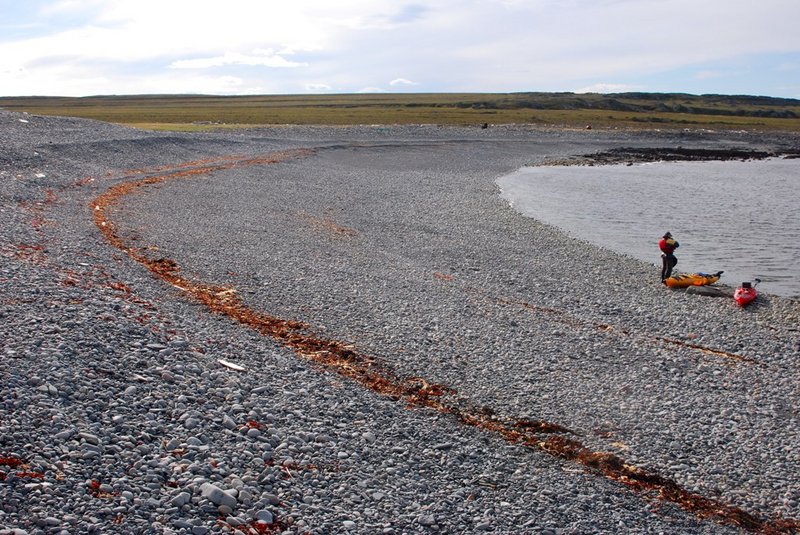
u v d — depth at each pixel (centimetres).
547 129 11369
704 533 1066
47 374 1134
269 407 1227
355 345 1673
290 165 5531
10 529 755
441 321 1923
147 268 2084
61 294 1555
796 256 3247
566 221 4022
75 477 886
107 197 3259
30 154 4081
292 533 873
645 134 11431
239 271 2208
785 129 13200
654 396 1547
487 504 1049
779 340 2009
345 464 1089
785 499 1180
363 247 2864
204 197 3625
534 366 1659
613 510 1091
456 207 4166
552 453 1263
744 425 1438
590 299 2339
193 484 923
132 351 1314
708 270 2959
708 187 5731
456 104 18050
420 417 1330
